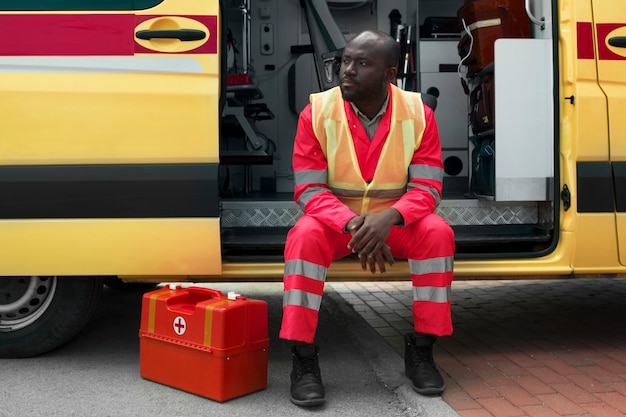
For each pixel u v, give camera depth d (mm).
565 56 2738
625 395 2365
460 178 4457
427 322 2320
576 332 3299
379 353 2852
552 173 2850
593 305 3992
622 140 2697
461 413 2184
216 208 2549
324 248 2309
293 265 2279
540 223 3012
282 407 2281
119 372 2670
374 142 2410
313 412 2238
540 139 2865
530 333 3283
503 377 2572
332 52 3920
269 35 4570
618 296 4281
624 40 2703
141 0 2566
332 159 2436
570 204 2705
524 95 2850
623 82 2723
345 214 2285
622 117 2699
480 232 3033
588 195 2682
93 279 2781
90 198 2545
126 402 2316
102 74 2555
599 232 2691
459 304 4055
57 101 2537
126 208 2551
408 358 2445
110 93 2543
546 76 2857
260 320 2430
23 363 2783
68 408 2254
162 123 2545
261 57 4582
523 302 4105
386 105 2430
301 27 4582
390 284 4820
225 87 2742
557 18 2770
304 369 2320
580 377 2572
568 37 2727
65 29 2553
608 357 2848
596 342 3104
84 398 2354
